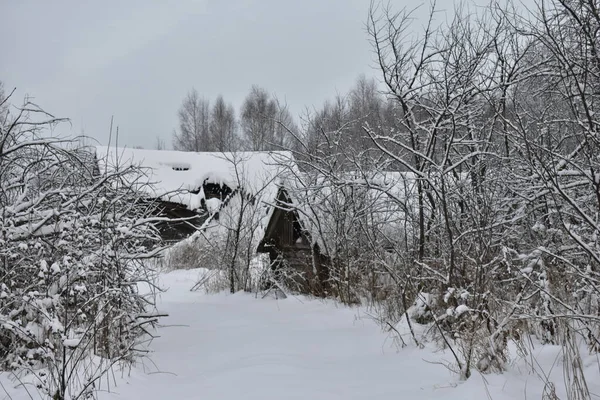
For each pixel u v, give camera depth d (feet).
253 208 51.03
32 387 16.14
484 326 18.58
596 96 18.45
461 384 15.96
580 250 19.72
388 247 36.29
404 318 25.49
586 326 15.64
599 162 17.71
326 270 41.70
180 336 28.07
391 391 16.29
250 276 47.21
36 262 19.13
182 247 64.64
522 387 14.79
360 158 35.86
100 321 19.40
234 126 163.32
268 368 19.48
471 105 28.58
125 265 23.13
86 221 21.42
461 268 23.62
